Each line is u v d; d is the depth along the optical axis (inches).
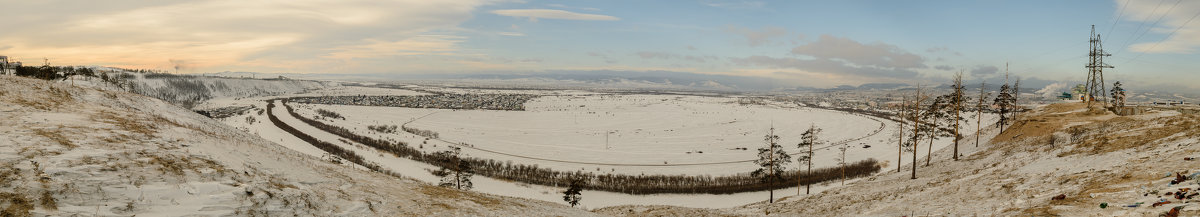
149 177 541.6
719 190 3836.1
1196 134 986.7
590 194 3848.4
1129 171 786.8
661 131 7711.6
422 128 7810.0
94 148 600.4
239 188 565.6
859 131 7194.9
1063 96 3853.3
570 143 6373.0
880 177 2246.6
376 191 694.5
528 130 7810.0
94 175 509.7
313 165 824.3
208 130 1060.5
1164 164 762.8
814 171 4131.4
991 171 1343.5
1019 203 769.6
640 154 5462.6
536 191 3922.2
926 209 959.6
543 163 4936.0
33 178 468.8
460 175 3238.2
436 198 717.9
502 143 6294.3
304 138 6525.6
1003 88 2664.9
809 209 1405.0
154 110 1331.2
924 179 1620.3
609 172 4512.8
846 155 4857.3
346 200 619.8
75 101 1053.8
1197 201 484.1
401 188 754.8
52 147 574.6
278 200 563.8
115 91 1438.2
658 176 4288.9
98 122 791.7
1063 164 1141.1
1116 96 2780.5
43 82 1226.0
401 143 5969.5
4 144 552.7
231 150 761.0
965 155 2271.2
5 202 412.8
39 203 430.3
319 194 622.5
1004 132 2556.6
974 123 5812.0
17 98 911.0
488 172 4468.5
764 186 3850.9
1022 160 1465.3
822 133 7101.4
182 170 585.0
